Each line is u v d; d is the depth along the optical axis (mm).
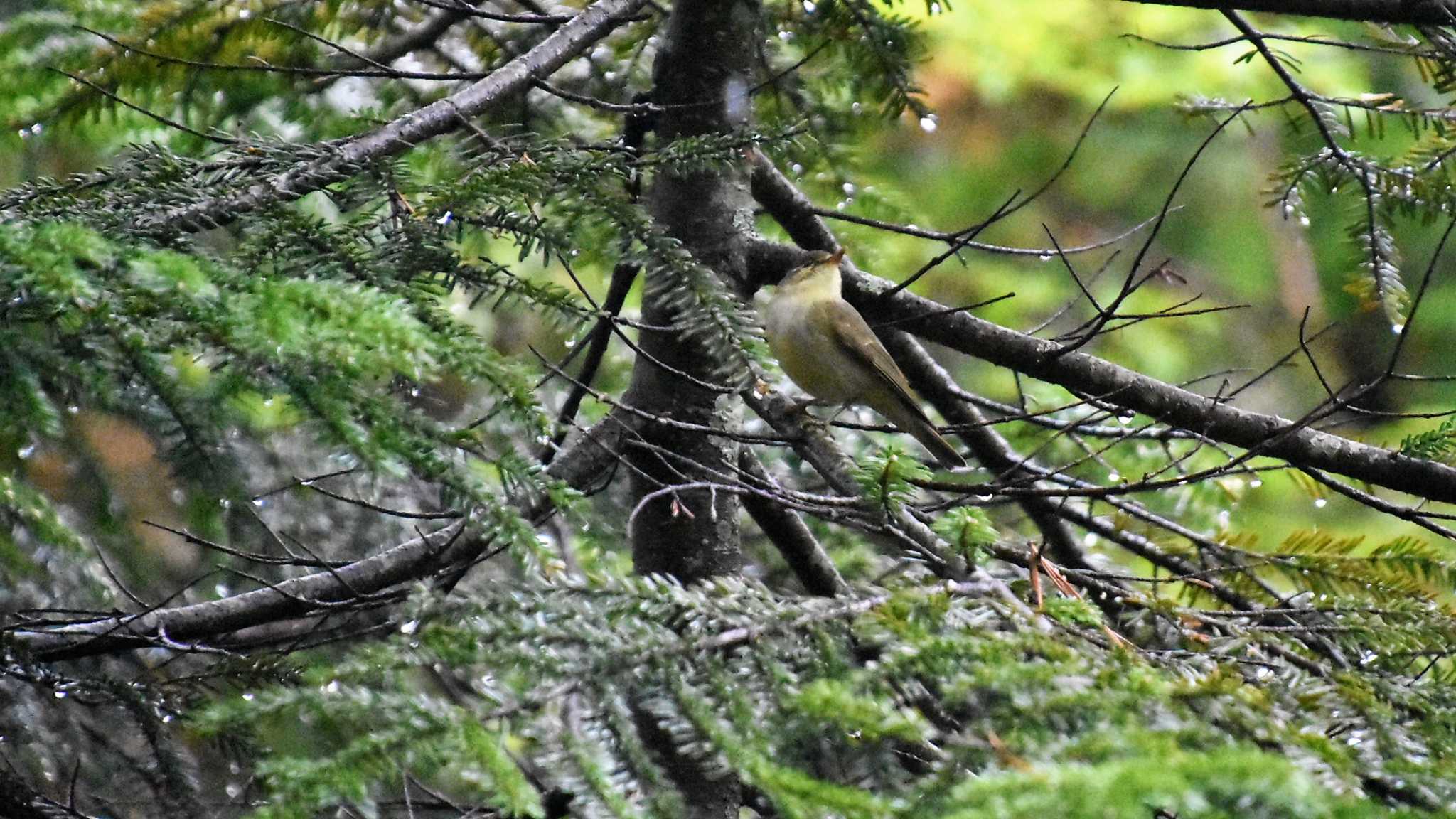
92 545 9914
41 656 6898
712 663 4594
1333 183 9875
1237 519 12172
